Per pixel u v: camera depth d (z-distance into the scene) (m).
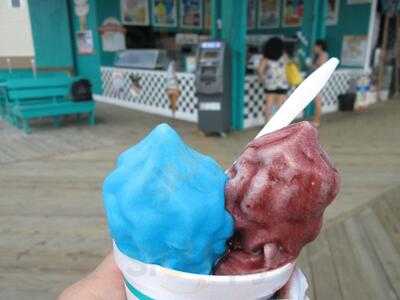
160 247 0.67
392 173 4.84
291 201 0.68
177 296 0.70
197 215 0.66
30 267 2.90
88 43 10.34
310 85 0.89
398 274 2.78
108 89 10.20
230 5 6.23
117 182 0.71
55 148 5.98
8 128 7.30
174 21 11.28
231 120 6.89
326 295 2.55
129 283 0.76
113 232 0.71
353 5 9.42
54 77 7.24
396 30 10.40
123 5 10.16
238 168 0.74
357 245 3.14
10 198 4.15
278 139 0.74
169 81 7.98
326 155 0.76
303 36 8.17
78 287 0.98
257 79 7.13
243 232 0.73
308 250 3.07
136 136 6.68
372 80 10.02
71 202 4.04
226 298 0.71
